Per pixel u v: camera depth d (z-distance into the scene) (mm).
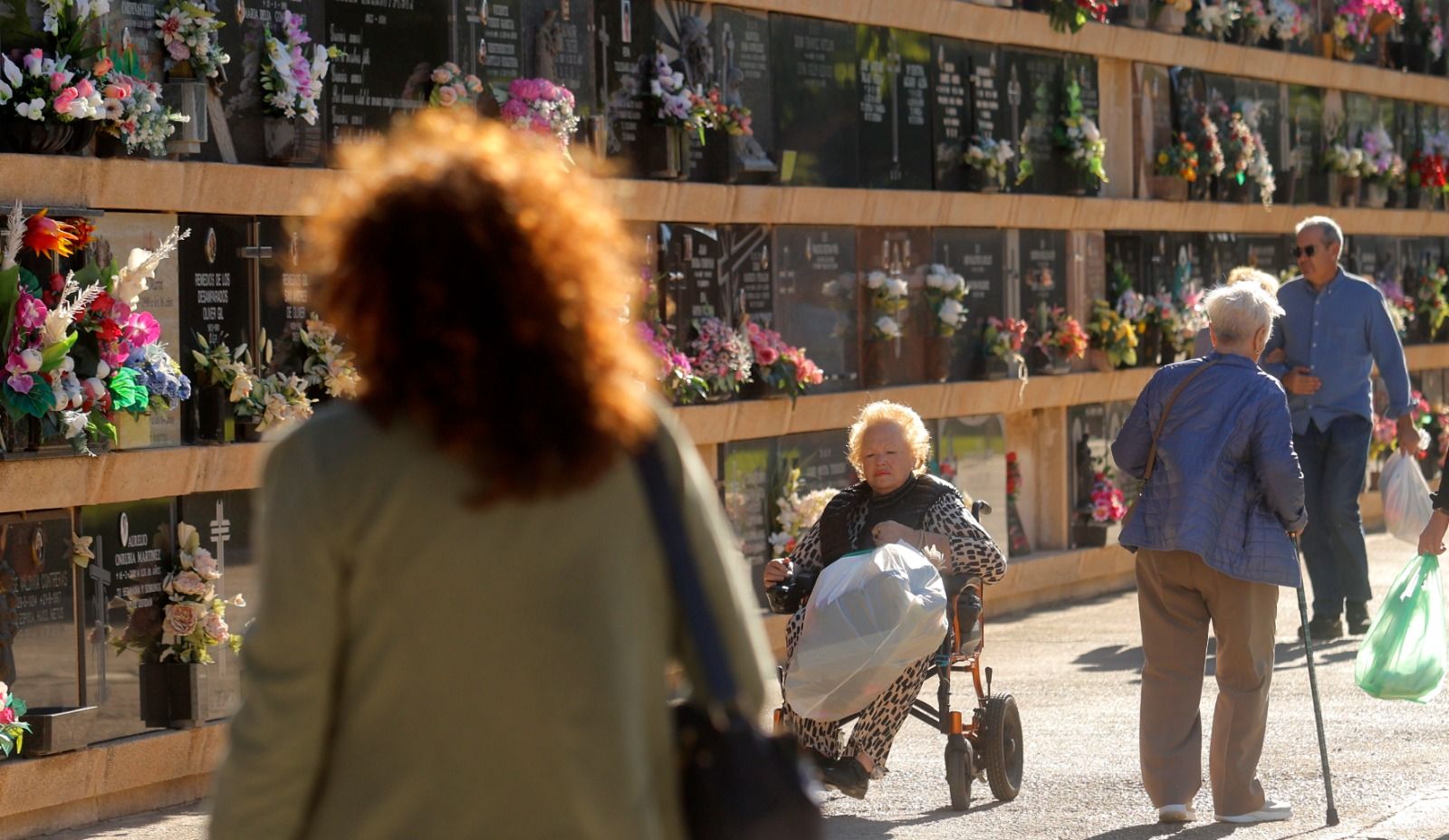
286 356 11789
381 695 3459
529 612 3441
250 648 3516
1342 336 15938
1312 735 11914
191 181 10953
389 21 12594
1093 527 20203
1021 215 19203
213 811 3498
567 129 13430
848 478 17031
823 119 16828
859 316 17266
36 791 9867
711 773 3561
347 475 3479
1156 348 21422
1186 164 21594
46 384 9734
